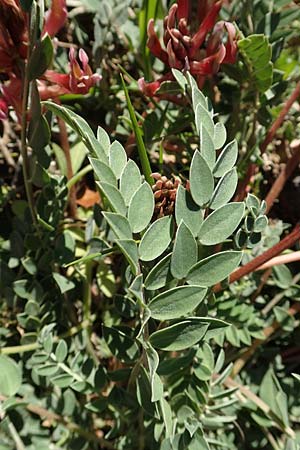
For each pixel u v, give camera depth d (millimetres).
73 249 185
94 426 194
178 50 166
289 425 191
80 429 182
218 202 131
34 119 154
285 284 202
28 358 186
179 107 209
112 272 210
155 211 143
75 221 221
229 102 212
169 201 142
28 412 180
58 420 180
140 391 147
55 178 180
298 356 216
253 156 202
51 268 188
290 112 230
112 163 133
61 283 180
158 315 129
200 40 166
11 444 171
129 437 177
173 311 128
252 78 187
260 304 213
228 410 185
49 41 136
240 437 195
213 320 135
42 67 141
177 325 130
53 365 173
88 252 192
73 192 214
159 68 226
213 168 130
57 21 157
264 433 194
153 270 129
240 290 202
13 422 176
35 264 184
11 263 190
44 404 182
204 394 170
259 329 196
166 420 136
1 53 152
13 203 216
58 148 207
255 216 145
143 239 127
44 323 191
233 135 207
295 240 160
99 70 215
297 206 245
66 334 197
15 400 165
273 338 206
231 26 163
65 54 213
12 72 157
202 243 132
